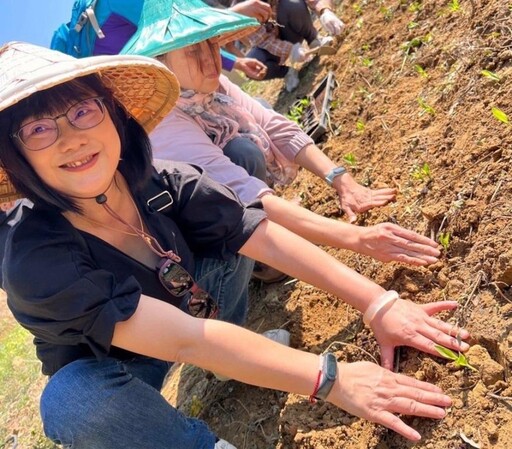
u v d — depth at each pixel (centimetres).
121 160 86
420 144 116
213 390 117
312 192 142
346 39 194
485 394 75
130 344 76
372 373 81
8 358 238
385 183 120
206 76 112
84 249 80
